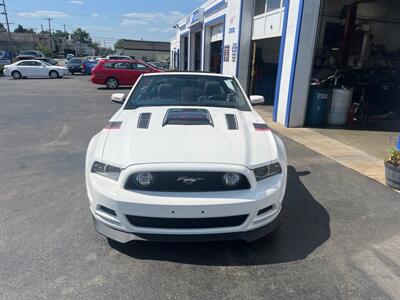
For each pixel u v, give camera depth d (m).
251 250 2.89
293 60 7.90
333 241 3.06
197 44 24.44
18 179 4.50
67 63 34.12
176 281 2.49
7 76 28.59
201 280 2.50
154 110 3.56
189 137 2.81
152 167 2.46
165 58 75.38
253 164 2.60
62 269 2.59
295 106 8.20
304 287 2.44
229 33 13.66
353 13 11.02
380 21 12.73
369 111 9.78
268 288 2.43
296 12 7.74
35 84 20.56
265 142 2.93
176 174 2.47
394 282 2.51
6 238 3.01
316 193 4.15
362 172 4.95
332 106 8.56
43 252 2.80
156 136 2.83
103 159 2.67
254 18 11.89
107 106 11.72
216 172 2.49
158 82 4.20
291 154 5.82
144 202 2.42
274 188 2.64
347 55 11.45
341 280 2.53
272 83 13.98
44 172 4.80
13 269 2.58
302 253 2.87
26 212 3.53
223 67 14.77
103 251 2.84
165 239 2.55
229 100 3.96
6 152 5.81
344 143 6.70
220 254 2.83
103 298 2.30
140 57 75.62
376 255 2.86
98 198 2.58
